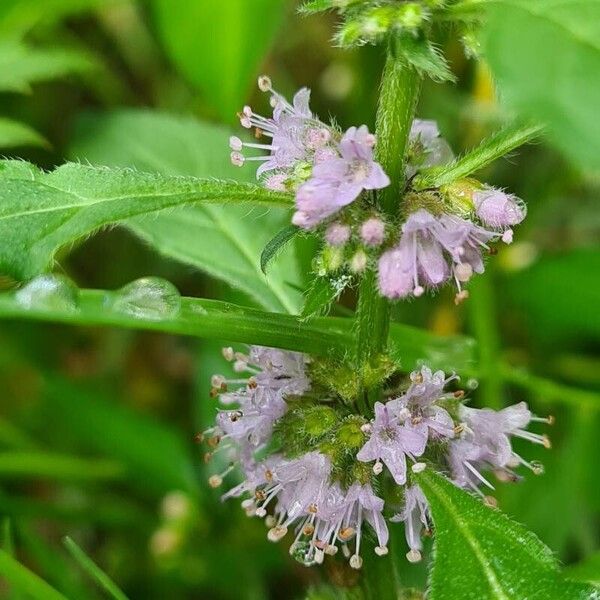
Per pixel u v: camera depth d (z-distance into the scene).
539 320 0.16
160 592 0.15
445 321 0.16
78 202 0.10
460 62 0.17
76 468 0.15
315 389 0.11
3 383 0.17
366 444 0.10
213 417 0.15
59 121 0.18
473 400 0.15
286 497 0.11
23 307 0.10
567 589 0.10
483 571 0.10
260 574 0.15
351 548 0.11
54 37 0.18
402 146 0.10
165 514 0.15
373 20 0.09
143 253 0.17
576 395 0.15
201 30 0.15
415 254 0.10
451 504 0.10
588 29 0.08
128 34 0.18
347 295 0.14
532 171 0.17
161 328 0.10
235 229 0.12
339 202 0.09
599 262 0.16
